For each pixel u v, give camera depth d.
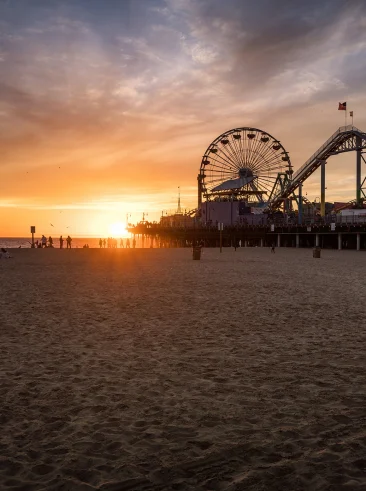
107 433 4.80
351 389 6.20
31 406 5.57
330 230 68.75
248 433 4.79
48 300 14.41
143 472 4.00
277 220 89.06
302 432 4.82
